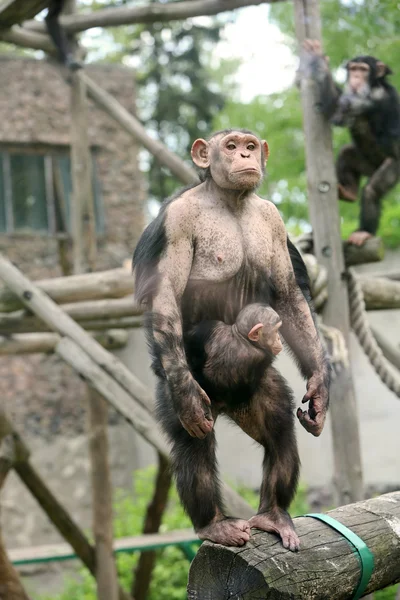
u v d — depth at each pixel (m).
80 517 24.42
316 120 11.87
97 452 14.65
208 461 6.04
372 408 22.44
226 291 6.11
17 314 14.25
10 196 25.33
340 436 11.23
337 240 11.72
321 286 11.39
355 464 11.16
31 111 25.56
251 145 6.20
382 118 13.44
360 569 5.64
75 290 13.15
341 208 28.59
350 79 13.39
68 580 20.62
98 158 26.09
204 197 6.20
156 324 5.76
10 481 23.70
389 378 11.63
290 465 6.04
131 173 26.42
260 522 5.82
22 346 15.12
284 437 6.12
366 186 13.55
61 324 12.44
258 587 5.34
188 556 15.01
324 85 11.80
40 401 24.77
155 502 15.25
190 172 15.01
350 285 11.86
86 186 15.65
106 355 12.01
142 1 29.70
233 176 6.02
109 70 26.31
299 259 6.73
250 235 6.20
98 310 13.93
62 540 23.89
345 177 14.52
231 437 23.08
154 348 5.74
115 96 26.30
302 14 12.05
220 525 5.73
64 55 15.29
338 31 18.14
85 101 15.71
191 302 6.12
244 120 32.91
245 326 5.89
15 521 23.48
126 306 13.84
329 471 22.41
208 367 5.99
